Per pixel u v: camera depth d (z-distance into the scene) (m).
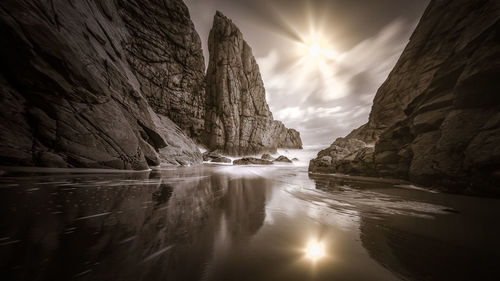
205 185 7.00
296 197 5.52
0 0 6.48
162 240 2.28
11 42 6.61
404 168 9.32
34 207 3.07
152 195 4.68
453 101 7.02
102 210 3.23
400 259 2.08
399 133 10.48
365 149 13.80
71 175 6.59
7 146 6.14
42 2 7.68
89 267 1.62
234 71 41.06
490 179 5.34
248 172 14.48
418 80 19.27
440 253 2.23
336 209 4.23
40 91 7.22
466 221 3.44
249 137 41.09
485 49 6.13
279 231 2.76
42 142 7.04
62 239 2.10
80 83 8.32
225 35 42.47
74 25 9.20
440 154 6.90
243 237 2.49
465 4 14.88
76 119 7.97
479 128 5.89
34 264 1.59
